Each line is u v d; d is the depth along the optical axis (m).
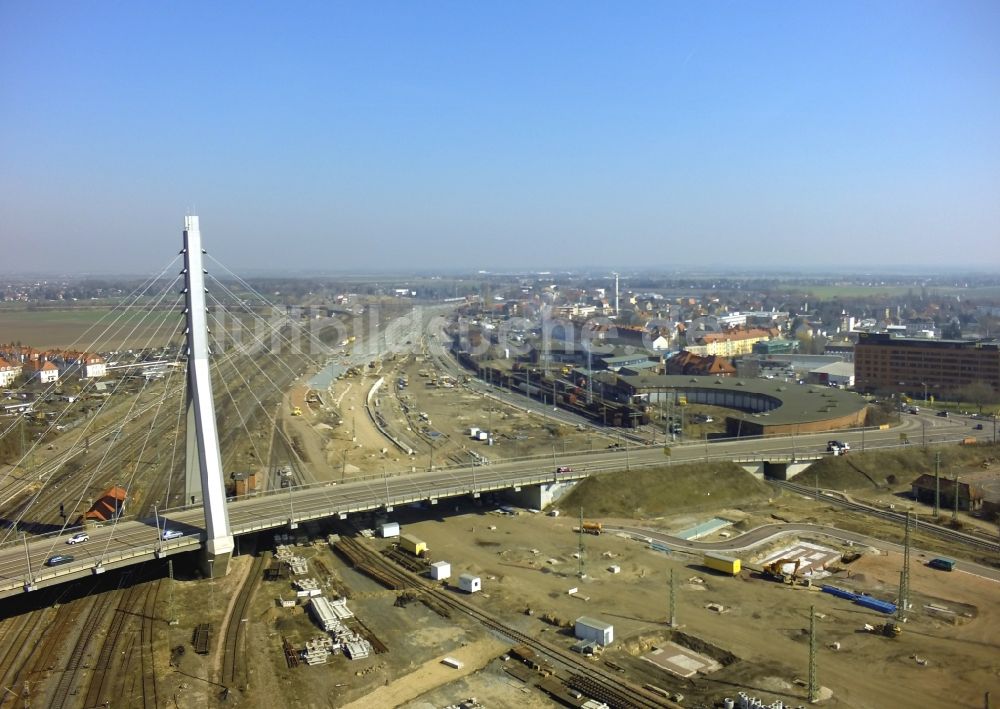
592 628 95.00
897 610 103.62
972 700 81.88
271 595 109.94
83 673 86.94
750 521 146.12
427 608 105.81
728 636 96.94
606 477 157.50
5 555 110.38
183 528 121.69
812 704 81.00
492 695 83.44
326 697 82.88
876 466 176.25
